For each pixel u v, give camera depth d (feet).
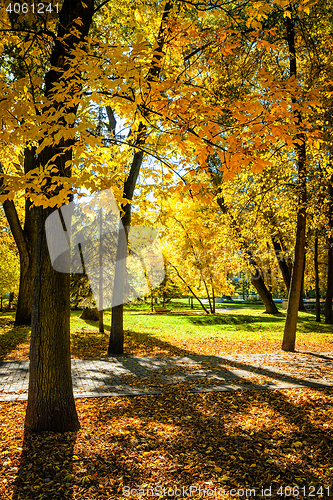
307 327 58.13
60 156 14.24
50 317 15.19
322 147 35.45
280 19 33.37
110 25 27.96
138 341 42.60
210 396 21.33
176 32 16.75
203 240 68.39
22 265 50.44
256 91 30.94
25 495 11.05
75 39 15.19
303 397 21.26
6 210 49.14
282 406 19.67
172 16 20.25
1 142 14.71
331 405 19.90
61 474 12.25
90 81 12.50
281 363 31.68
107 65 12.84
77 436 15.01
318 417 18.06
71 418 15.70
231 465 13.26
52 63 15.30
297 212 37.14
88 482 11.91
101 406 19.20
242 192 44.09
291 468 13.09
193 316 69.26
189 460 13.53
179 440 15.21
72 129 11.05
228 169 12.88
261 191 39.22
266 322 62.80
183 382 24.57
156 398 20.85
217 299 154.92
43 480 11.87
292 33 34.83
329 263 62.59
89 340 40.78
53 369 15.35
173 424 16.93
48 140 11.34
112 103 16.21
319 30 35.04
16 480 11.76
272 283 91.15
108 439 15.02
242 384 24.22
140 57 11.97
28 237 50.83
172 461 13.44
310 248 69.46
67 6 15.53
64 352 15.58
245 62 30.63
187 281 78.95
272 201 41.37
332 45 35.04
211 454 14.06
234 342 43.98
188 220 65.21
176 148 19.60
